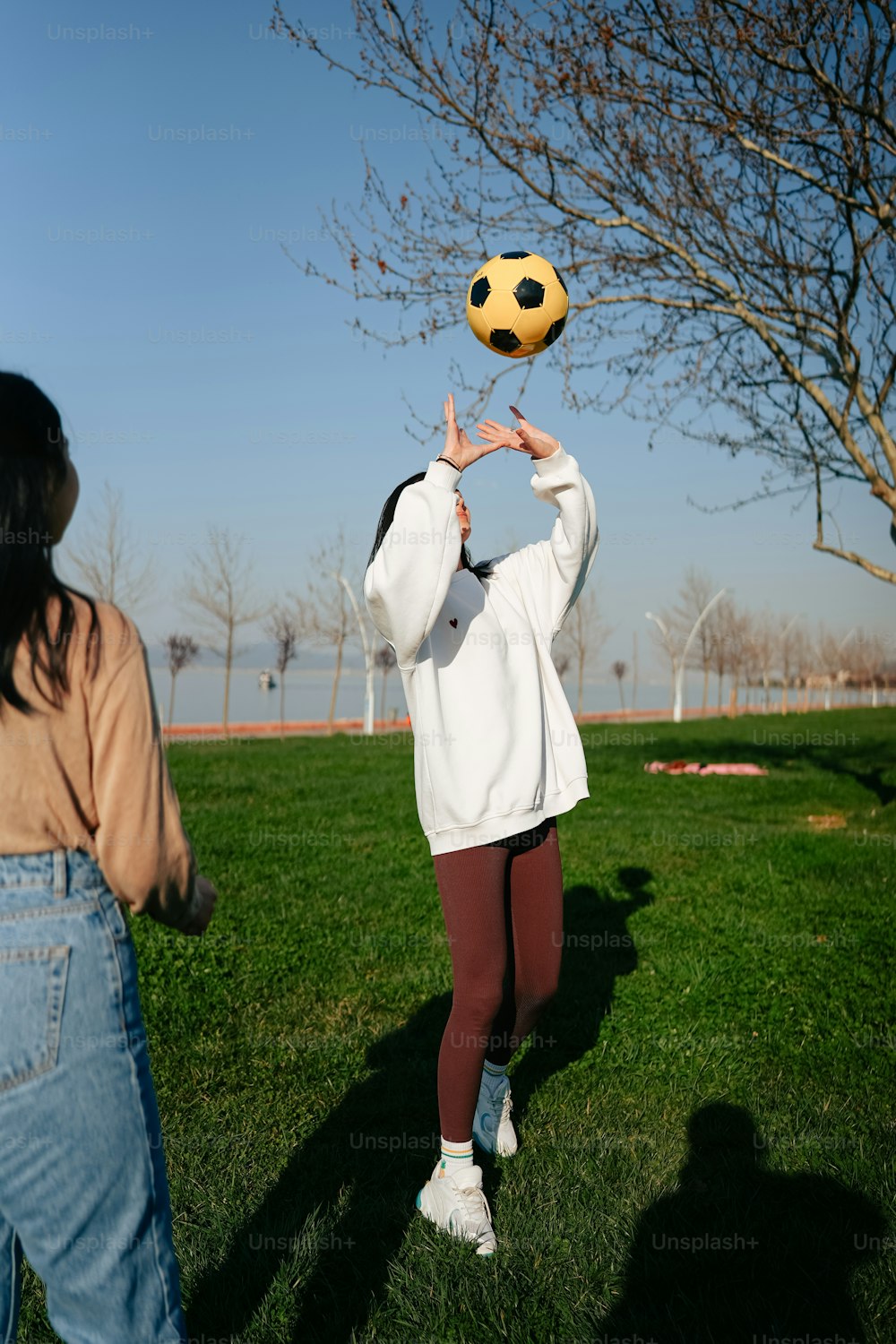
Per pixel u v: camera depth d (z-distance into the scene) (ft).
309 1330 7.64
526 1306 7.85
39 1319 7.59
